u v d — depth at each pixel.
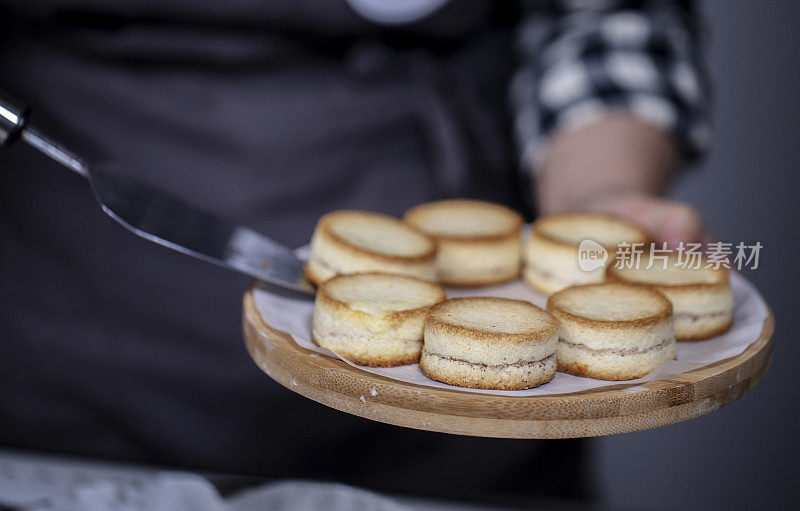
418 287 0.85
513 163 1.11
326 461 1.06
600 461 1.25
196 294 1.04
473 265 0.91
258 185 1.04
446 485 1.05
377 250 0.88
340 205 1.05
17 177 1.02
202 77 1.02
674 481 1.39
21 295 1.05
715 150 1.28
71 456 0.86
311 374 0.81
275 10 1.01
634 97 1.07
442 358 0.81
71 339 1.05
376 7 1.02
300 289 0.88
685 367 0.82
